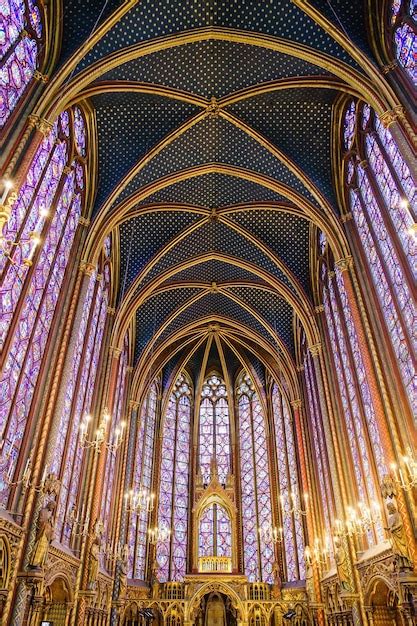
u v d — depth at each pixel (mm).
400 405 14117
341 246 18703
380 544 15250
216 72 17750
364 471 17188
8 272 11734
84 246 18125
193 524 28859
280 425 30547
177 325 29984
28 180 13023
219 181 22297
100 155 19328
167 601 24016
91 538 17125
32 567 11781
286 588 25391
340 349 20156
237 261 25625
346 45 14828
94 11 14891
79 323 16641
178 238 23938
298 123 19188
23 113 12812
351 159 18641
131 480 26031
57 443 15195
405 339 13875
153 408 31641
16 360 12430
